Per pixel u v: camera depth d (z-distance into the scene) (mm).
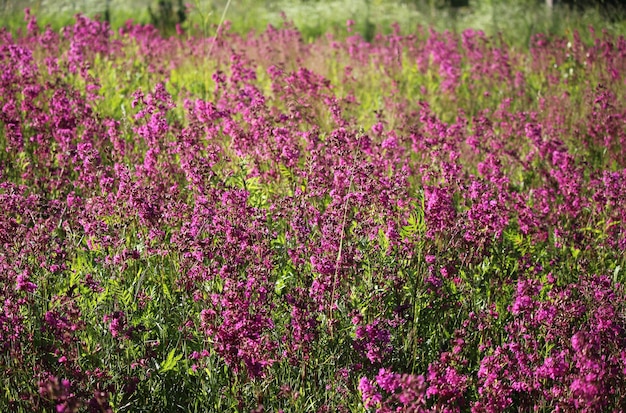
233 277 4543
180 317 4895
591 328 4652
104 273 5117
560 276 6000
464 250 5520
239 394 4188
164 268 5430
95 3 18297
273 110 8219
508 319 5285
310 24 18750
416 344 4660
